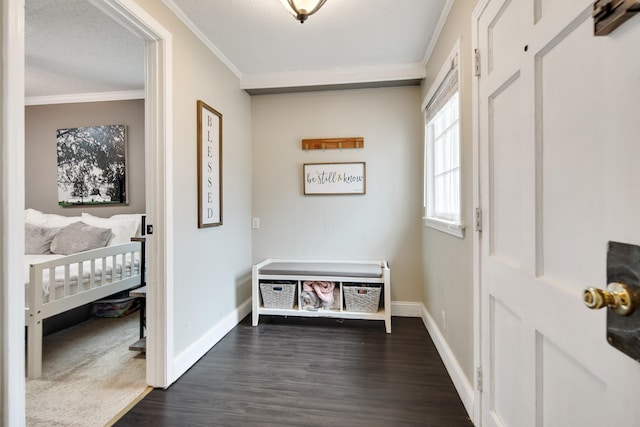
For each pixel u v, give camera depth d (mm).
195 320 2152
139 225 3318
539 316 907
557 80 813
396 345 2369
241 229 2992
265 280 2855
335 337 2529
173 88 1896
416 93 2992
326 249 3148
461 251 1700
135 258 3070
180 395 1750
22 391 1072
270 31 2230
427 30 2240
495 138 1243
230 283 2730
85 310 3006
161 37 1794
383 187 3057
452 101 2062
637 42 548
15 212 1048
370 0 1900
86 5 1935
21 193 1064
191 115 2109
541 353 911
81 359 2199
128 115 3479
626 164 581
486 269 1327
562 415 812
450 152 2170
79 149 3545
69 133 3553
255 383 1863
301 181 3176
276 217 3215
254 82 2980
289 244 3201
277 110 3201
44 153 3607
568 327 771
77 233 3029
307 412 1595
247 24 2135
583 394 723
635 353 522
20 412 1062
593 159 679
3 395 1026
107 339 2553
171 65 1866
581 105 717
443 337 2150
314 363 2098
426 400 1687
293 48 2484
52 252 3006
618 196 601
